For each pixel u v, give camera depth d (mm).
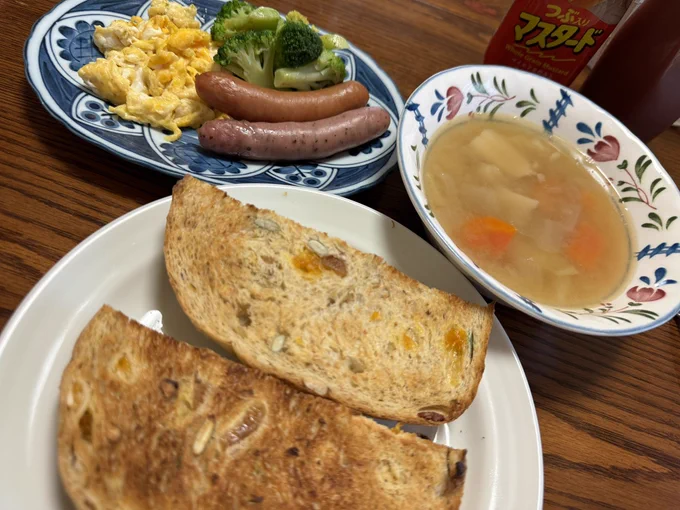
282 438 209
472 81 317
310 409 215
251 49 350
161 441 197
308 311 247
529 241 283
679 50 339
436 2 490
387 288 258
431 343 254
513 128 334
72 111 290
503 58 402
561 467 246
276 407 214
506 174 308
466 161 306
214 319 238
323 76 366
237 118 332
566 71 389
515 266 272
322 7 441
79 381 202
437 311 258
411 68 421
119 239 238
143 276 242
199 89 323
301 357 238
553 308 242
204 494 193
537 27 374
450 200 287
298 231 259
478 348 249
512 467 226
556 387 271
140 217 246
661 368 294
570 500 238
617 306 251
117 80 310
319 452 209
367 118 331
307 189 283
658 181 296
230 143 299
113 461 190
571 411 265
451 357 253
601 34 362
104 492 186
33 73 292
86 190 273
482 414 239
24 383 199
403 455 217
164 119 315
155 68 346
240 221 257
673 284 251
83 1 344
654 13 340
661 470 257
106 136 284
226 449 201
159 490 190
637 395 279
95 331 210
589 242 287
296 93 338
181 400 207
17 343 201
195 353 214
